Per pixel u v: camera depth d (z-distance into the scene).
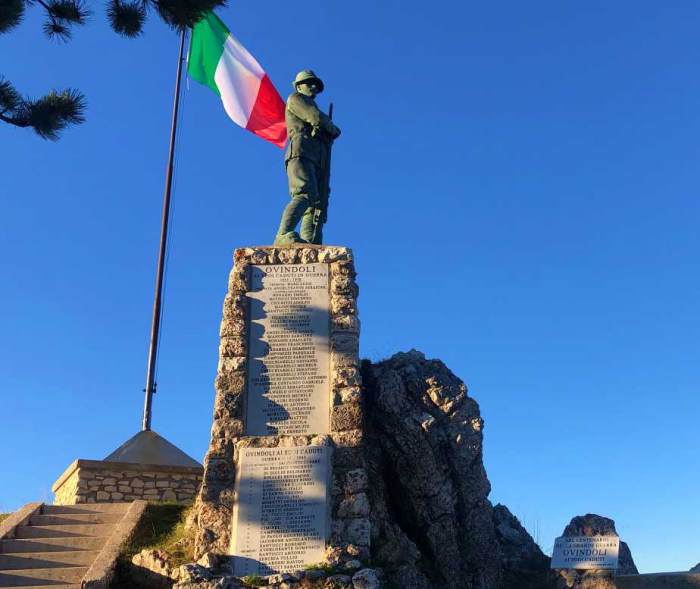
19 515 14.54
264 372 14.37
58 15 14.48
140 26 14.91
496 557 14.63
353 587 11.95
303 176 16.42
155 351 23.45
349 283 15.09
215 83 22.97
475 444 15.02
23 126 14.29
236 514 13.04
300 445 13.57
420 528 14.31
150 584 12.72
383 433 14.84
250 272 15.26
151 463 19.19
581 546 14.13
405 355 16.14
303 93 17.28
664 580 13.05
